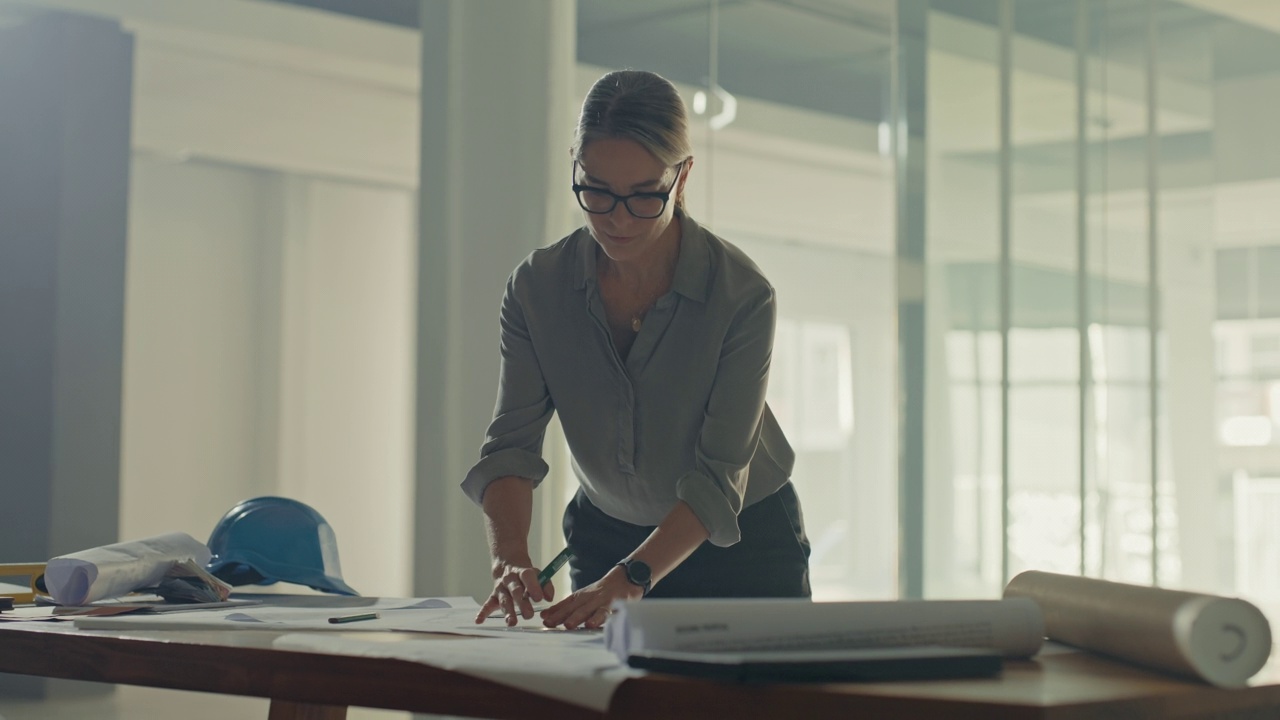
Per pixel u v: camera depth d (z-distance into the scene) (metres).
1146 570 4.18
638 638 1.00
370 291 7.43
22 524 5.04
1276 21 4.77
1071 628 1.15
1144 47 4.20
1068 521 3.96
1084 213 4.01
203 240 6.79
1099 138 4.10
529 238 3.90
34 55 5.11
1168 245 4.41
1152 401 4.19
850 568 5.70
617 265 1.71
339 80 6.37
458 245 3.95
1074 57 4.02
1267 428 5.57
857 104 4.78
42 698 4.71
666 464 1.76
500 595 1.46
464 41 3.96
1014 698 0.88
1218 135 4.71
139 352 6.58
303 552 2.02
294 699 1.11
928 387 4.02
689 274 1.69
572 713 0.96
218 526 2.05
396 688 1.05
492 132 3.92
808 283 5.13
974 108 3.99
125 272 5.21
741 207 4.63
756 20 4.54
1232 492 5.12
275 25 5.50
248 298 6.96
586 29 4.37
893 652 0.98
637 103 1.50
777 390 5.36
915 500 4.04
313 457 7.26
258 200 6.98
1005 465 3.89
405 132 7.01
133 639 1.22
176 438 6.73
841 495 5.67
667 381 1.71
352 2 5.44
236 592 1.85
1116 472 4.09
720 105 4.49
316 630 1.32
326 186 7.21
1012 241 3.94
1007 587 1.29
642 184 1.51
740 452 1.67
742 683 0.92
